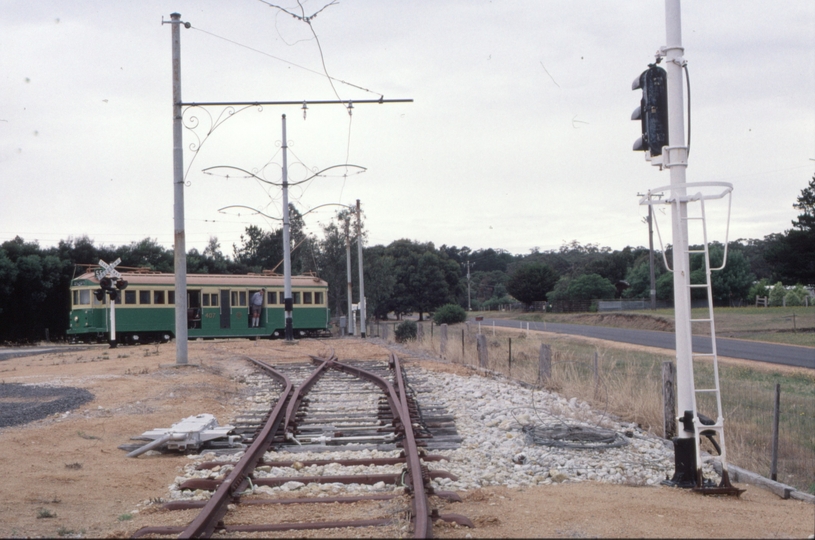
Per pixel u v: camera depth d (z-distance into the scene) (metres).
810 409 13.47
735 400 14.54
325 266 52.09
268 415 11.88
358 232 42.97
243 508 6.37
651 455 8.84
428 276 86.81
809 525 5.74
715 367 7.31
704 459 8.04
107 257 55.03
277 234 82.12
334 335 45.97
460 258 145.62
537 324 62.34
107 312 32.69
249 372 20.06
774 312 56.06
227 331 36.50
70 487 7.45
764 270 101.12
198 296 35.78
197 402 13.55
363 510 6.23
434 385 16.27
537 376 16.70
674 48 7.64
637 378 14.95
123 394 14.52
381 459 8.12
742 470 8.09
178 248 20.36
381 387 15.48
